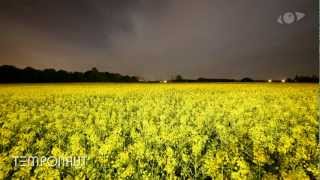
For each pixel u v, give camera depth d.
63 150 8.20
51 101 18.91
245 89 26.36
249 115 11.83
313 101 16.30
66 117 12.45
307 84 34.50
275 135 8.98
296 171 5.93
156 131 8.59
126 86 32.25
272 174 6.43
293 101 16.67
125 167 6.59
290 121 11.05
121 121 10.87
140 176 6.24
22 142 8.05
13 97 20.27
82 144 8.16
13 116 12.24
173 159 6.36
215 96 20.20
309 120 11.33
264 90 24.97
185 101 17.28
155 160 6.86
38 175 6.39
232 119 11.27
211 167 5.99
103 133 9.38
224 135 8.71
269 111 12.99
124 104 16.92
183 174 6.34
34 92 23.92
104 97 20.98
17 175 6.21
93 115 13.12
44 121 12.06
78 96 21.34
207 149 7.72
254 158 6.54
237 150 7.32
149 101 17.17
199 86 31.64
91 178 6.12
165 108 14.38
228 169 6.14
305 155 6.63
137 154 6.67
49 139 8.94
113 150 7.19
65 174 6.43
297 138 8.09
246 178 5.93
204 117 11.04
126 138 9.14
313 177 6.48
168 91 24.98
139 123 10.67
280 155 7.22
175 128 9.30
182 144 7.75
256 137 8.09
